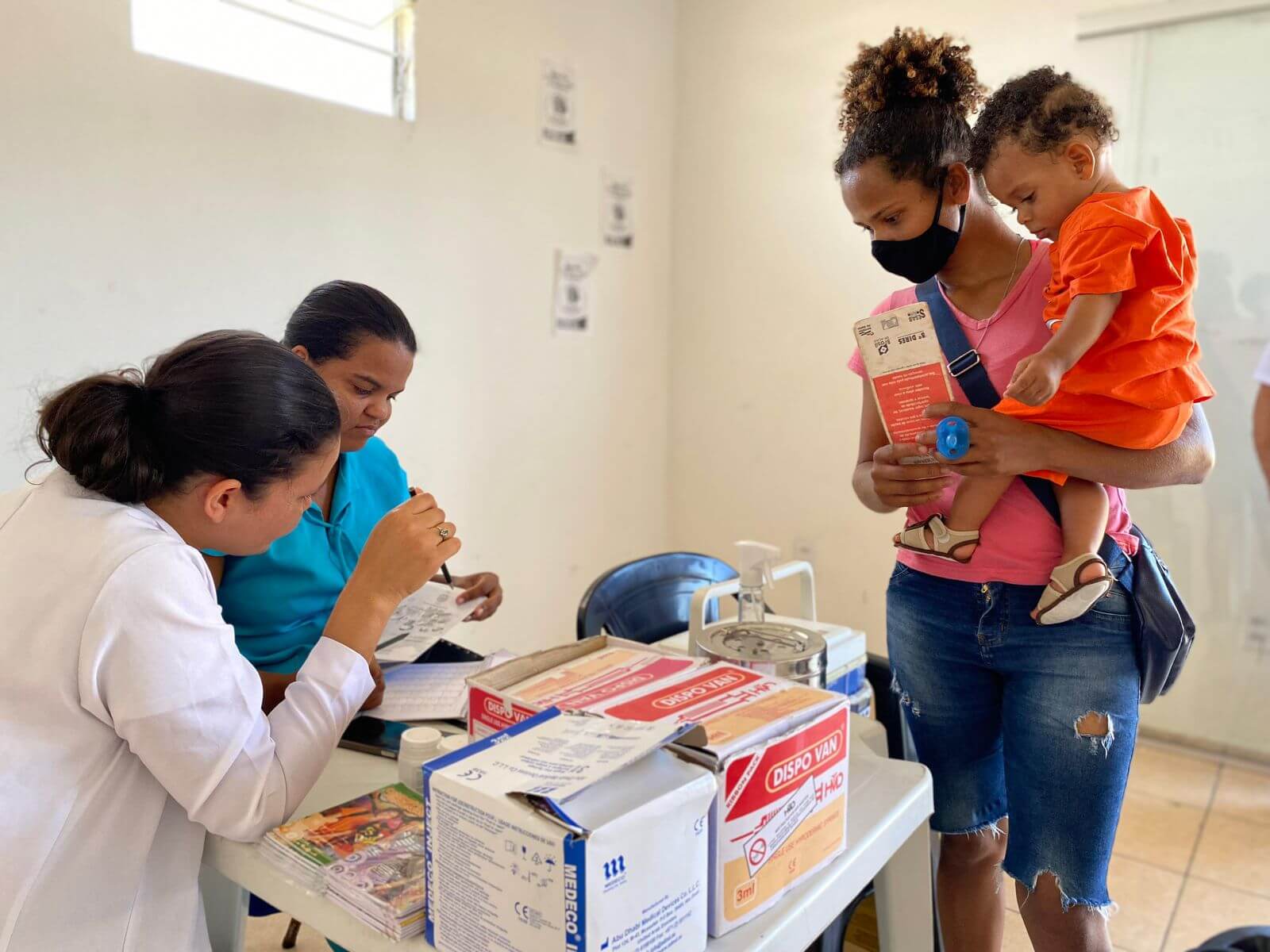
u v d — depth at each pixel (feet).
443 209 8.82
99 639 2.65
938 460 3.78
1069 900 3.78
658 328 11.62
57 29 6.21
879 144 3.75
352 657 3.14
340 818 2.85
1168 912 6.42
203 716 2.70
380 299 4.40
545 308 10.00
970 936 4.41
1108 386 3.62
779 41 10.34
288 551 4.40
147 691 2.65
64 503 2.86
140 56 6.63
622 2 10.44
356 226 8.12
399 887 2.48
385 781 3.35
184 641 2.71
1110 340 3.67
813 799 2.58
